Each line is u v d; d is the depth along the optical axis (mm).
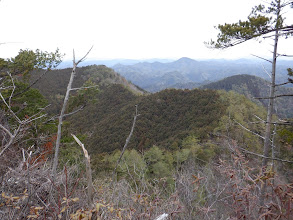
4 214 1839
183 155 13672
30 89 8133
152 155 11891
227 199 2547
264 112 27047
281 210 1888
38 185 2174
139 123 39344
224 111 32000
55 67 7355
